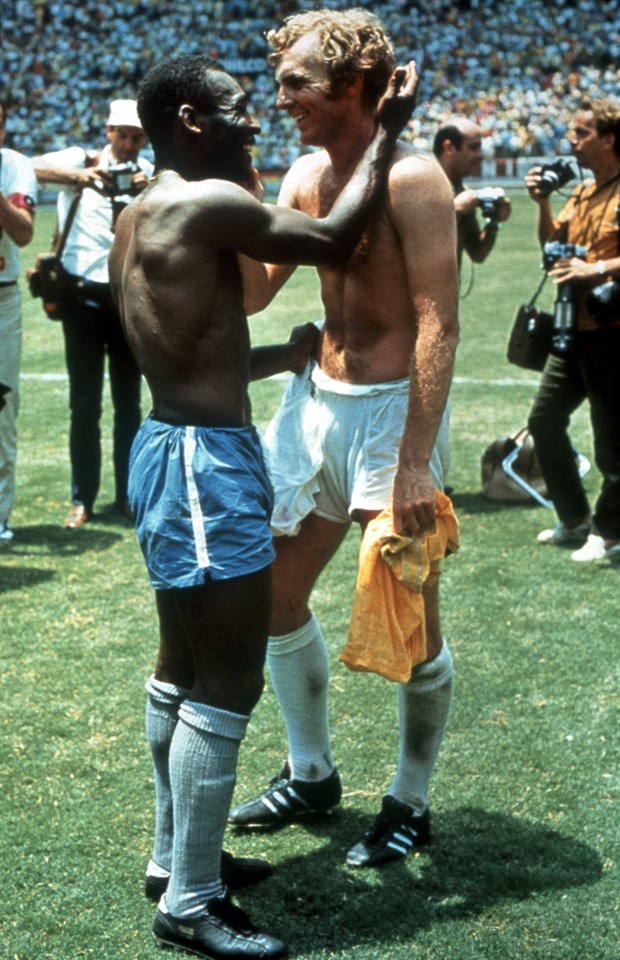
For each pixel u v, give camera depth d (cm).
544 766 366
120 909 299
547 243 552
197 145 274
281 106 298
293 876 312
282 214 269
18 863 317
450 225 286
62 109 3747
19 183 570
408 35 3838
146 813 343
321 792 338
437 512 303
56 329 1271
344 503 320
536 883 305
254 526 272
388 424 304
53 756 378
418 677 312
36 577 549
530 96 3469
